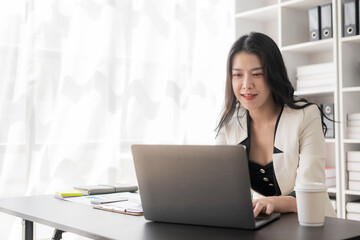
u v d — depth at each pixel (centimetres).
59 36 301
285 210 144
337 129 298
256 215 134
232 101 181
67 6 305
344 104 299
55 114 299
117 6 325
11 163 282
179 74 355
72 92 305
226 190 122
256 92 167
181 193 129
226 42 384
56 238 186
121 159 325
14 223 282
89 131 311
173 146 127
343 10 303
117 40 324
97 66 315
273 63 168
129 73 332
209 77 374
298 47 322
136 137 333
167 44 350
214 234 118
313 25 317
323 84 309
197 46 368
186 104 360
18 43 285
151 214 134
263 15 360
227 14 386
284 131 168
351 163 294
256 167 177
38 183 291
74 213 149
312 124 165
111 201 167
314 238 111
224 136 187
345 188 295
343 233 115
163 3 349
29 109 289
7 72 282
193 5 367
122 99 326
